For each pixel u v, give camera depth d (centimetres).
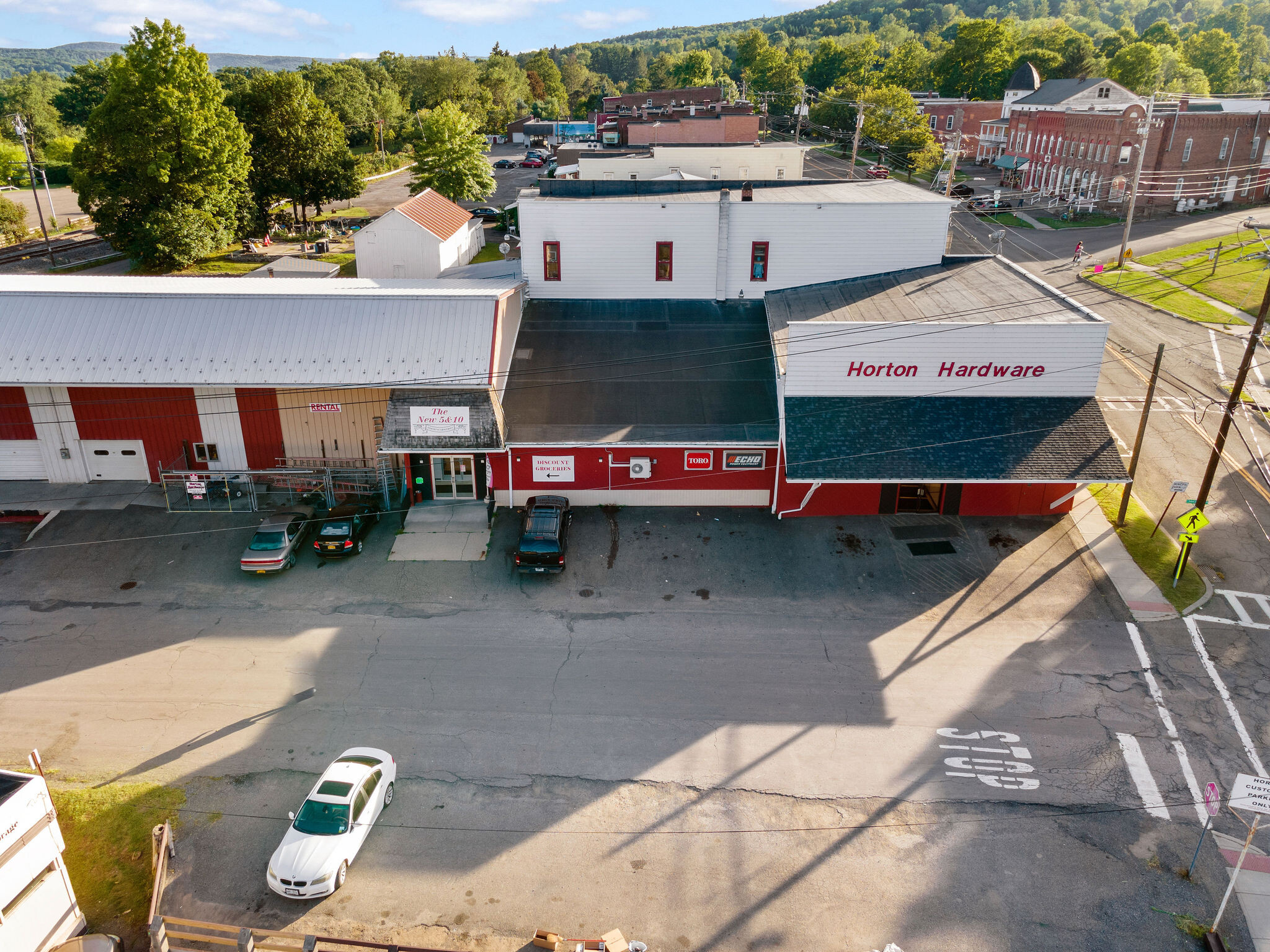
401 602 2520
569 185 4025
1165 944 1548
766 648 2333
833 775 1920
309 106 6894
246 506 3008
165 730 2034
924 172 9369
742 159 5759
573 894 1634
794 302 3512
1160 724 2059
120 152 5497
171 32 5428
